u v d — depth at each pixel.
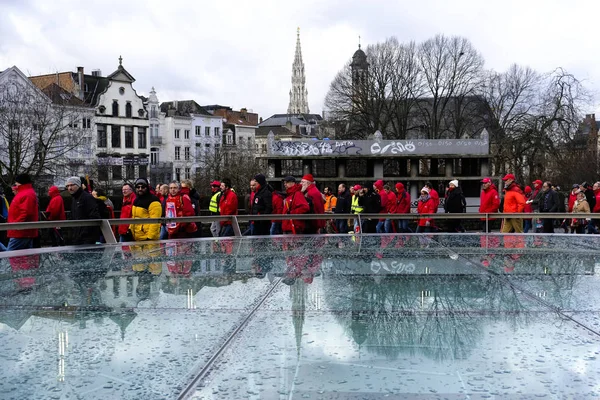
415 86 60.38
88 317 4.57
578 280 6.16
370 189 15.18
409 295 5.39
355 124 61.94
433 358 3.51
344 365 3.37
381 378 3.15
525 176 53.75
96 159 58.88
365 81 60.56
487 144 35.81
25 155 38.50
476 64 60.75
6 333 4.11
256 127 114.25
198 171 67.56
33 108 39.59
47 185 44.06
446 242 10.12
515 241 10.39
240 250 8.74
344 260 7.67
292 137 131.00
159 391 2.99
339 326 4.27
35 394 2.96
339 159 37.34
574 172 38.94
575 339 3.92
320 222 10.76
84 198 9.57
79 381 3.14
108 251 8.68
